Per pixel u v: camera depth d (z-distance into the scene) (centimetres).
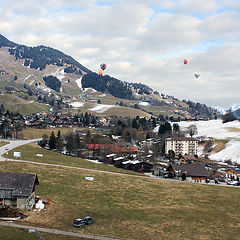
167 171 11981
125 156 16538
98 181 8819
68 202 6581
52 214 5638
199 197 7950
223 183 11050
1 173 6044
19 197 5694
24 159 11075
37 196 6512
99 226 5228
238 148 19050
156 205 6956
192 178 11069
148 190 8306
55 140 17988
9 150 12888
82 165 11888
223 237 5112
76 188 7812
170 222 5750
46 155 13350
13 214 5225
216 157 18638
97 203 6744
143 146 19962
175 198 7694
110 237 4694
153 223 5625
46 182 8025
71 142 16850
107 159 14700
